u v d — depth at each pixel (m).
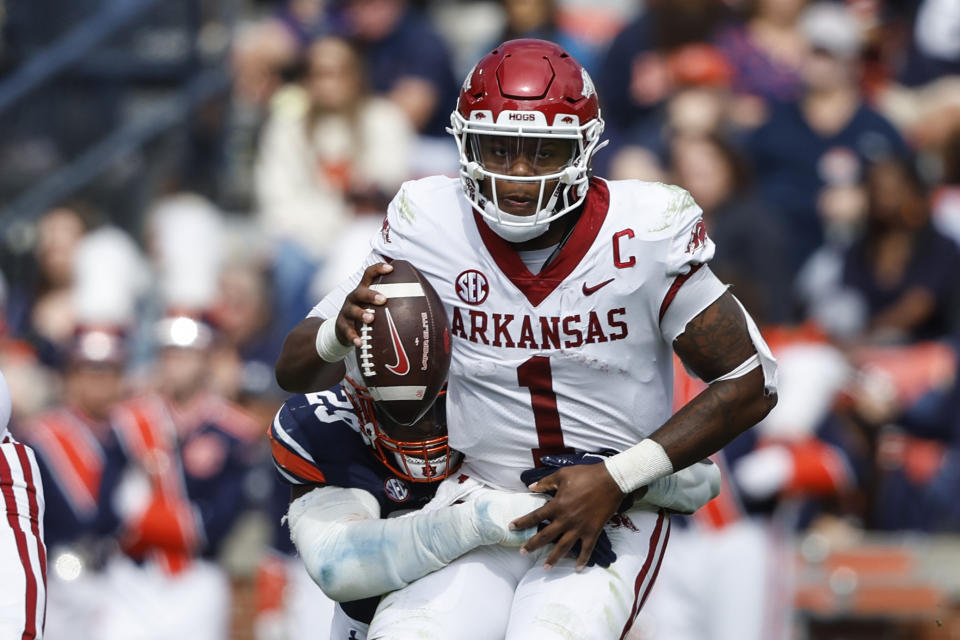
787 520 19.88
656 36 27.38
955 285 23.77
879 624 20.58
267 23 30.47
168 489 21.41
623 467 10.77
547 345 11.02
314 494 11.96
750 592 19.62
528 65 10.67
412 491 11.91
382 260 11.34
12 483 10.23
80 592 21.14
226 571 22.34
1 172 27.28
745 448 19.78
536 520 10.84
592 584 10.98
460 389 11.39
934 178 26.50
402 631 10.84
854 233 26.05
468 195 10.93
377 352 10.80
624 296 10.90
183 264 24.95
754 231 23.30
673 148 24.33
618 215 10.89
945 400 21.62
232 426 21.86
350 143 26.09
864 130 26.67
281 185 26.12
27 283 26.81
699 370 11.12
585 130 10.74
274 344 23.88
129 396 23.70
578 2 31.88
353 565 11.18
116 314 24.66
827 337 21.03
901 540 21.34
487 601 11.14
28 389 23.94
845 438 20.19
